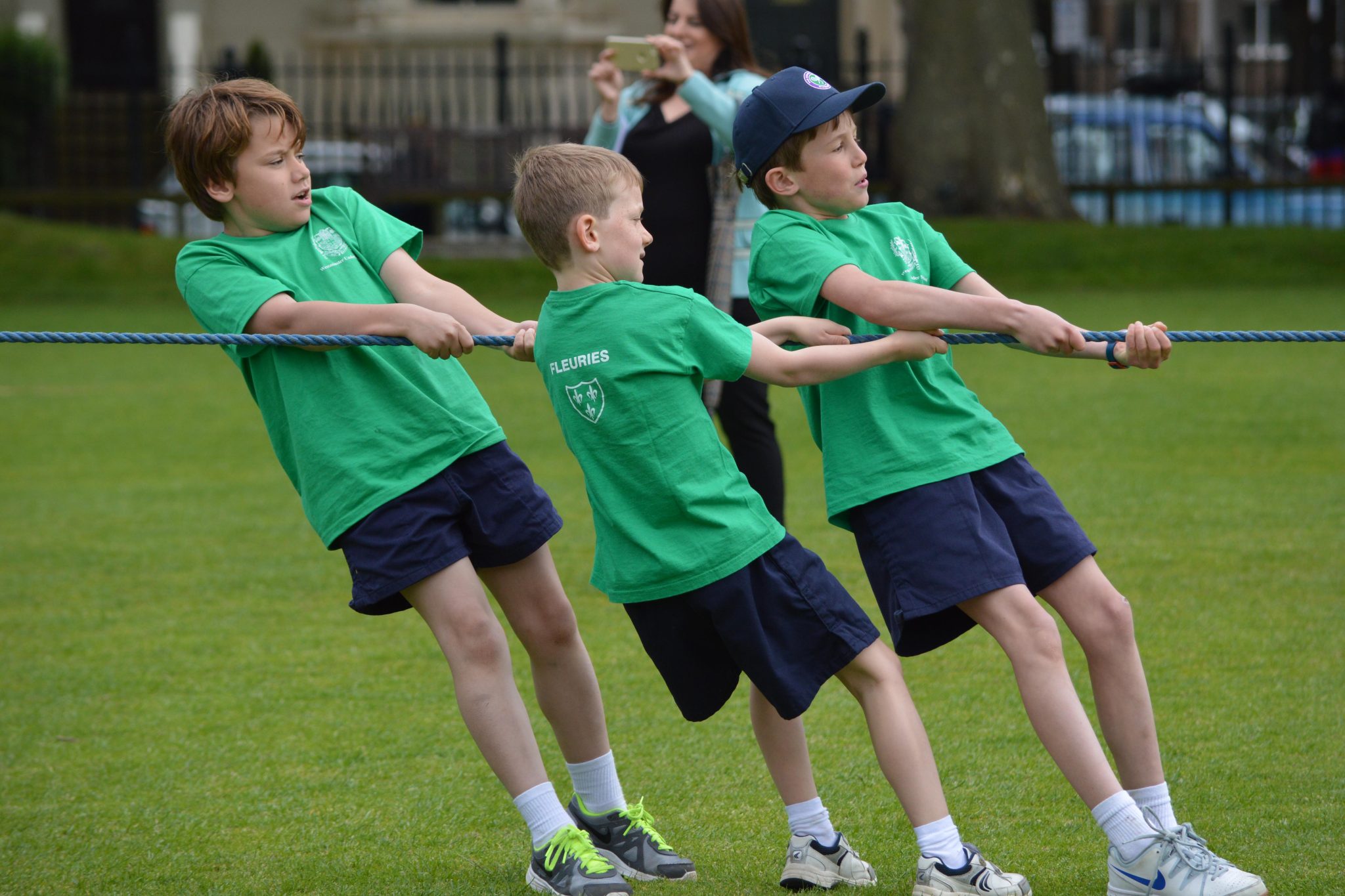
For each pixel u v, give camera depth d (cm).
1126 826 898
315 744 1253
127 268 5038
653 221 1575
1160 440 2417
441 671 1449
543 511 988
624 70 1573
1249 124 6188
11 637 1566
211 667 1463
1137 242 4981
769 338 956
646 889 970
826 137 979
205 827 1088
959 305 927
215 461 2503
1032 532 943
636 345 928
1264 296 4334
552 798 958
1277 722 1222
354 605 952
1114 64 7112
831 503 958
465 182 5500
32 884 992
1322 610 1522
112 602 1694
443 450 958
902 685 931
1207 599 1566
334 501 953
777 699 916
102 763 1220
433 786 1162
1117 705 938
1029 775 1140
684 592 919
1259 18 9175
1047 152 5300
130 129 5788
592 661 1453
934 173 5262
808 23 7662
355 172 5512
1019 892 903
